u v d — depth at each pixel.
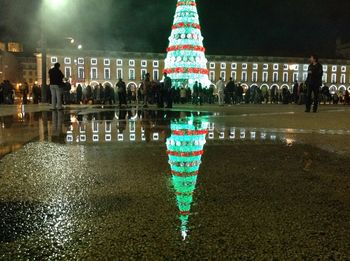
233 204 2.35
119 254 1.61
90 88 29.97
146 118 10.59
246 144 5.09
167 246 1.69
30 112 13.56
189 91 31.97
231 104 29.91
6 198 2.46
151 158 3.96
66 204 2.33
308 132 6.65
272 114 13.15
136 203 2.36
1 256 1.59
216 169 3.42
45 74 21.89
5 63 90.44
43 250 1.65
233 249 1.66
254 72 96.56
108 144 5.05
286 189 2.74
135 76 91.44
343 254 1.63
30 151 4.39
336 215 2.16
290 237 1.81
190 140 5.51
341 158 4.02
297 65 97.81
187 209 2.24
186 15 52.22
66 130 6.94
